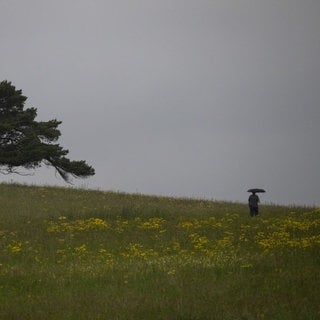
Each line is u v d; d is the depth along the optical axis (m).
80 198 98.31
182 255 50.22
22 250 54.47
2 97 125.12
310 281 39.62
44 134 124.75
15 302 35.66
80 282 40.97
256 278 40.69
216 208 89.06
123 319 31.88
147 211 79.81
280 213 81.25
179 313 32.34
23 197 94.88
